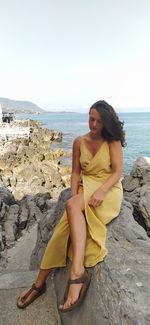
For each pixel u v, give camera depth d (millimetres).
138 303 3201
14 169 27750
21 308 4406
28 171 22906
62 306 3637
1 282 4977
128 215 4777
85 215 4121
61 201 6484
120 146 4395
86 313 3650
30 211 13164
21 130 48281
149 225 7262
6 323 4211
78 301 3635
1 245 10164
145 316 3041
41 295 4574
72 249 3859
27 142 44000
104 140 4383
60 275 4586
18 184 20719
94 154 4441
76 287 3664
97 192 4191
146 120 161500
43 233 6730
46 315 4297
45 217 7113
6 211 13312
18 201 16078
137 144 52344
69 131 85375
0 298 4637
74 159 4676
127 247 4125
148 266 3750
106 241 4176
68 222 4031
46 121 161000
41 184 20938
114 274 3594
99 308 3457
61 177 23094
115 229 4422
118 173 4359
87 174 4535
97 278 3713
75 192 4539
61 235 4230
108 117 4199
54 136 55656
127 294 3322
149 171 8555
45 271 4375
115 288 3436
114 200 4418
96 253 3904
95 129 4285
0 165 28438
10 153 32312
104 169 4434
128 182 8938
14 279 5051
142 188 8164
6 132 46844
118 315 3191
